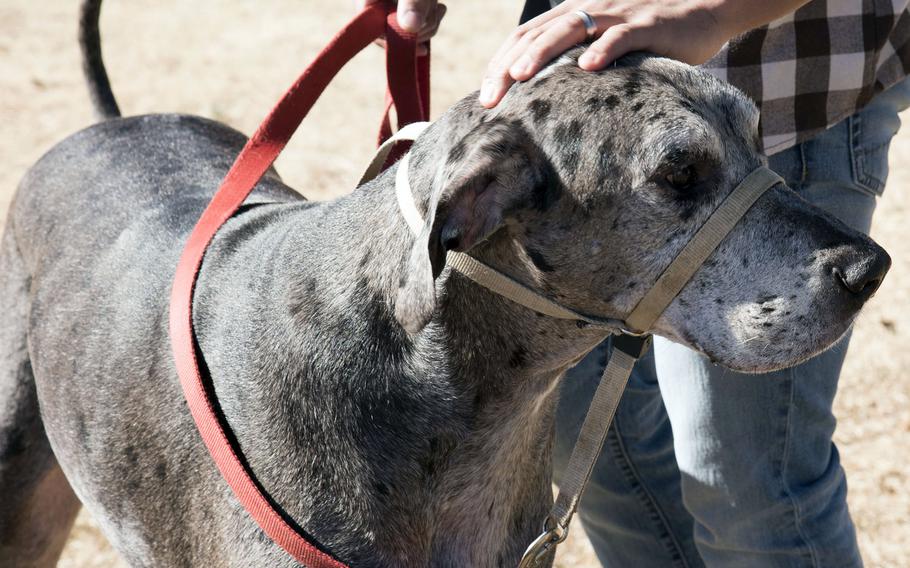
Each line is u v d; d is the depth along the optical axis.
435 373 2.63
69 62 9.56
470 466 2.72
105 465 3.12
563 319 2.66
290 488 2.65
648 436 3.72
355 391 2.63
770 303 2.54
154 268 3.18
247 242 3.03
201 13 10.82
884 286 6.03
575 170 2.50
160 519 2.97
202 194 3.44
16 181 7.39
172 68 9.32
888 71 3.15
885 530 4.56
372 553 2.63
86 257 3.40
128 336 3.10
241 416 2.73
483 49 9.45
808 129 3.03
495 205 2.49
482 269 2.58
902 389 5.30
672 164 2.47
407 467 2.65
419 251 2.35
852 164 3.10
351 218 2.75
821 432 3.21
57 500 3.73
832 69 3.01
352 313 2.64
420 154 2.63
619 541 3.94
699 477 3.29
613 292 2.60
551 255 2.57
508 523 2.87
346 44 3.16
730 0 2.71
